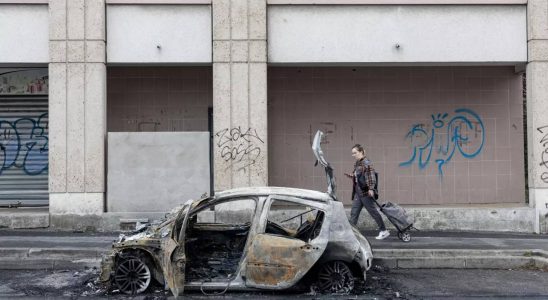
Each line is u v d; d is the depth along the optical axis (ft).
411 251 31.09
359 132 46.09
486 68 46.19
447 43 40.14
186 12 39.58
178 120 45.52
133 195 38.75
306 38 39.91
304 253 23.07
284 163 45.98
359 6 40.01
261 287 23.15
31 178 45.09
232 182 38.81
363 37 40.01
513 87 46.03
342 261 24.22
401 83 46.16
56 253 30.94
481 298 24.00
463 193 46.01
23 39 39.14
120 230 38.01
